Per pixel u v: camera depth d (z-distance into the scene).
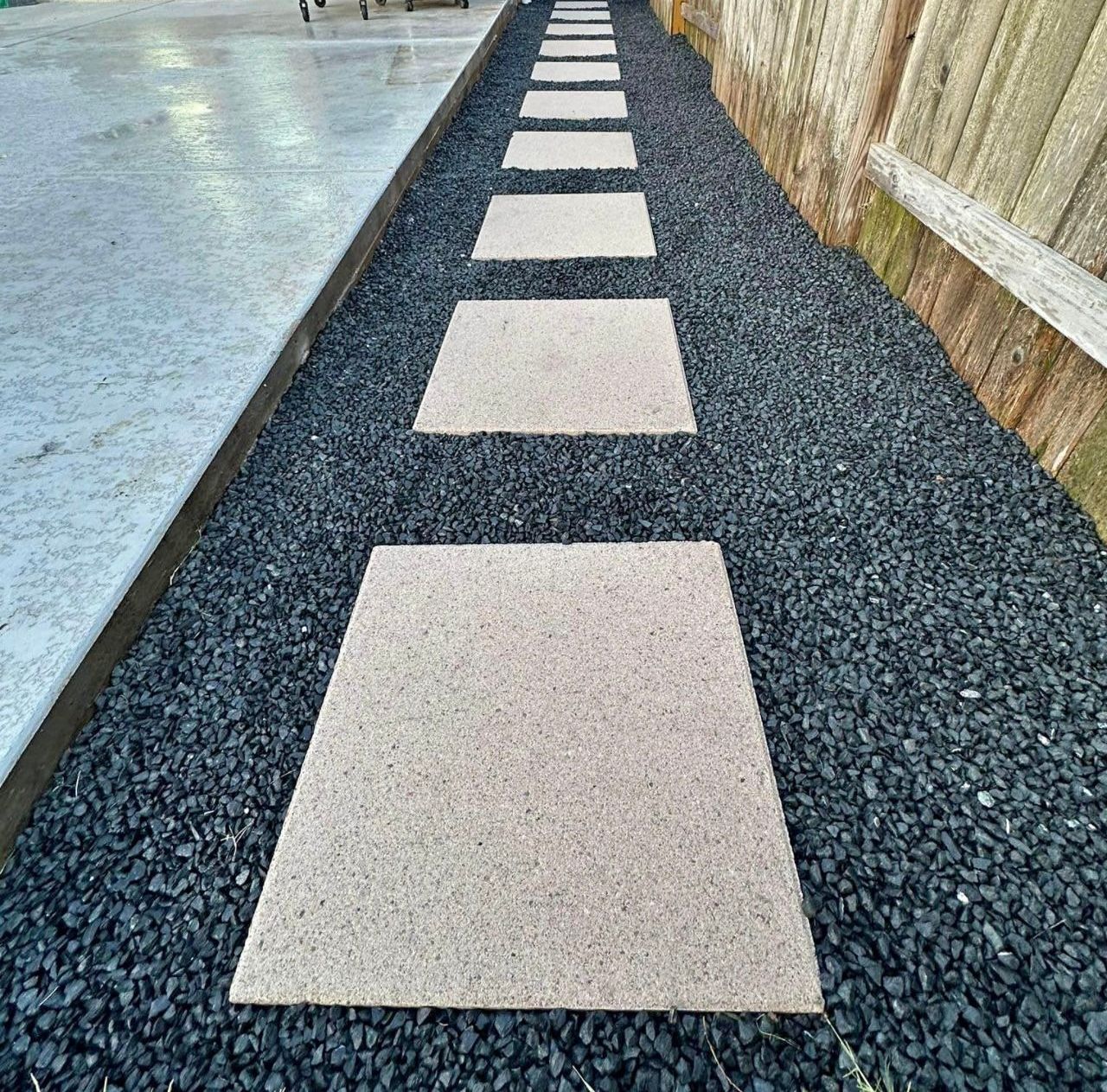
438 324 1.96
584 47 5.19
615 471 1.47
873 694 1.04
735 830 0.88
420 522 1.35
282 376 1.65
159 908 0.83
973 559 1.25
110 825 0.90
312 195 2.38
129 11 6.43
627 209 2.64
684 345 1.87
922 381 1.68
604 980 0.77
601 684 1.05
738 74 3.32
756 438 1.55
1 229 2.16
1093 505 1.29
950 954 0.79
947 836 0.88
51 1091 0.70
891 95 1.93
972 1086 0.70
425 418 1.62
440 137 3.31
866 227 2.16
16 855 0.87
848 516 1.35
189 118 3.23
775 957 0.78
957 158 1.62
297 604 1.19
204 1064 0.72
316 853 0.87
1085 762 0.95
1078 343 1.21
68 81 3.95
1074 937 0.80
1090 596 1.17
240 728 1.01
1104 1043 0.72
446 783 0.93
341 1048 0.73
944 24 1.64
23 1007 0.75
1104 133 1.15
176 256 2.02
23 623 1.03
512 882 0.84
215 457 1.35
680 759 0.96
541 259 2.29
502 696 1.04
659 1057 0.73
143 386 1.51
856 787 0.94
